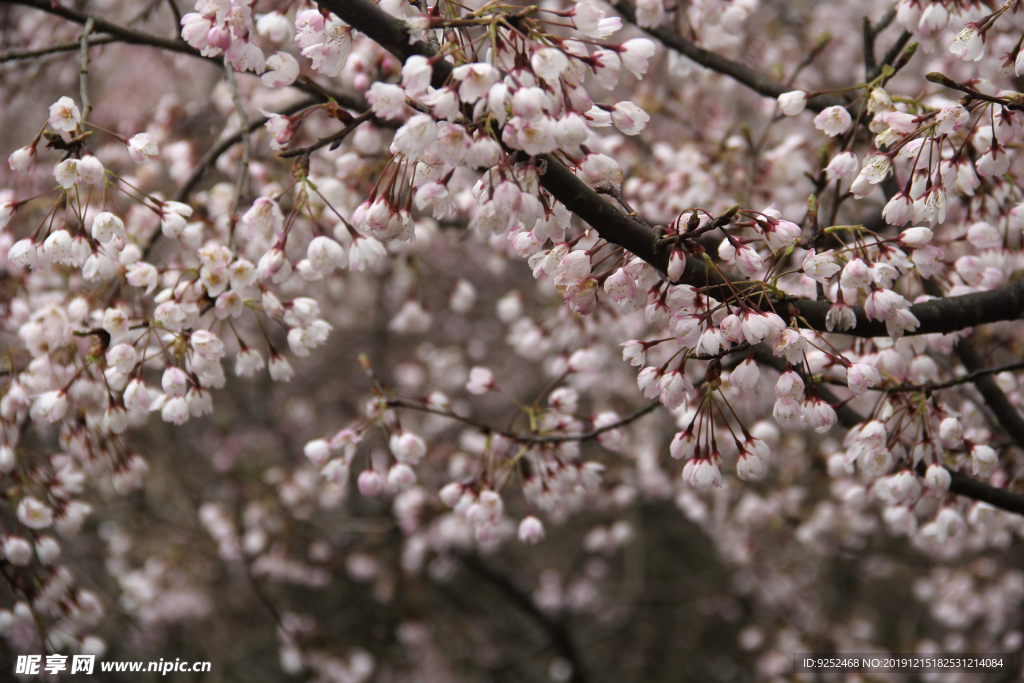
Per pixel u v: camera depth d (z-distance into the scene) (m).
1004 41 2.65
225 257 2.38
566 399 3.03
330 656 5.53
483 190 1.74
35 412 2.56
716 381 1.87
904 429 2.31
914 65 4.83
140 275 2.40
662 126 4.85
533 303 5.05
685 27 3.73
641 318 4.30
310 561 5.92
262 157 4.16
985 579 5.46
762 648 7.64
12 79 4.55
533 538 2.83
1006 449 2.95
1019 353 3.38
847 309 1.91
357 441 2.90
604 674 8.42
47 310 2.80
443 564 6.20
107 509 5.42
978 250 2.89
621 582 8.57
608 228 1.79
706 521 5.81
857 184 2.06
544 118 1.51
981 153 2.17
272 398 6.98
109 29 2.69
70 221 3.28
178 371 2.38
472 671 7.78
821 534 5.58
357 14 1.70
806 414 1.84
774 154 3.85
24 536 3.33
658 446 5.13
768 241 1.83
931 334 2.43
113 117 5.82
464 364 7.01
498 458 2.97
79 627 3.17
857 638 6.72
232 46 1.78
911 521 2.81
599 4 3.44
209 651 5.99
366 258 2.10
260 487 5.45
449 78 1.58
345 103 3.18
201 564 5.88
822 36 3.18
